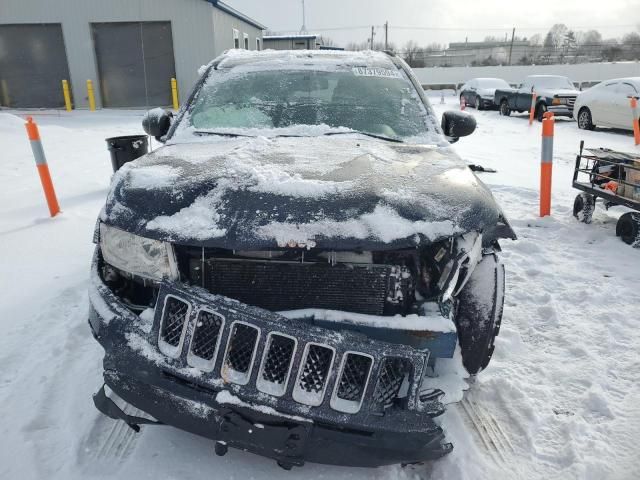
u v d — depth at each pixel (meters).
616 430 2.32
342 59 3.53
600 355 2.94
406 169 2.18
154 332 1.76
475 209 1.93
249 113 3.01
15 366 2.71
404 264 1.84
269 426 1.65
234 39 21.27
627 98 12.64
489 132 14.04
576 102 14.67
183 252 1.85
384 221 1.78
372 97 3.14
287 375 1.65
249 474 1.99
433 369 1.97
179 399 1.72
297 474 2.00
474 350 2.21
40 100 18.78
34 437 2.20
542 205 5.67
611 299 3.65
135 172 2.13
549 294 3.74
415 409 1.70
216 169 2.09
